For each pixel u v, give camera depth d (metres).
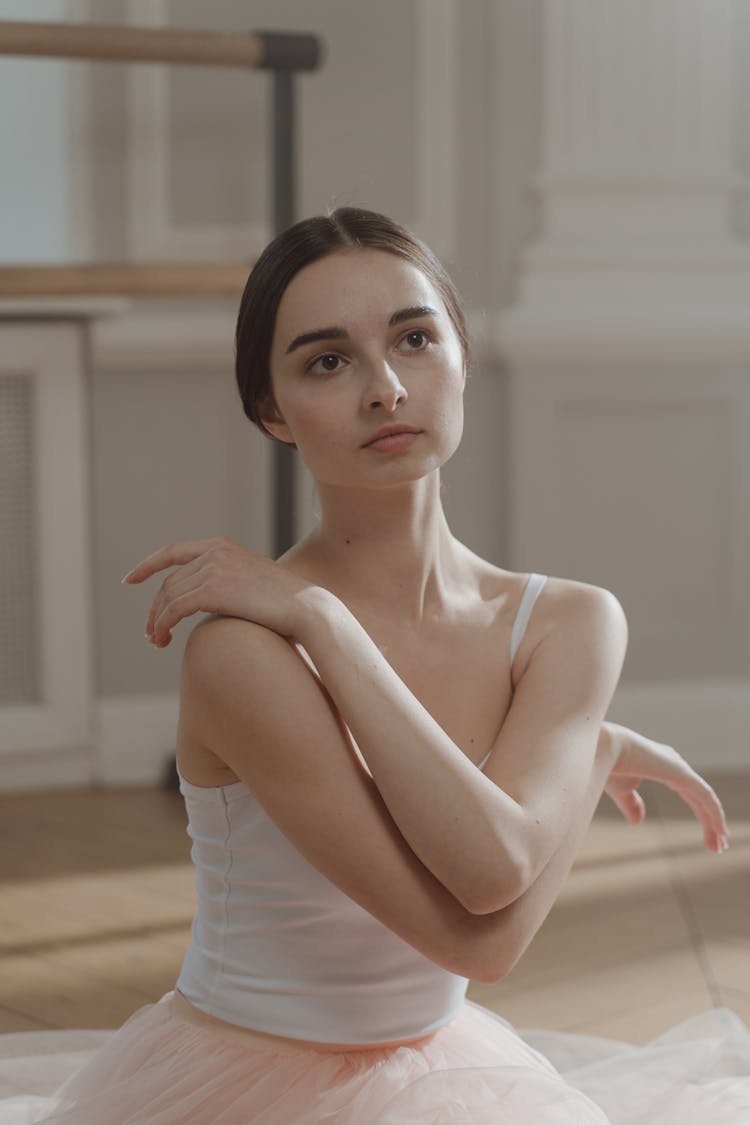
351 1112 1.43
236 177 4.14
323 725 1.37
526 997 2.58
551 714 1.48
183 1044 1.53
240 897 1.49
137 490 4.16
